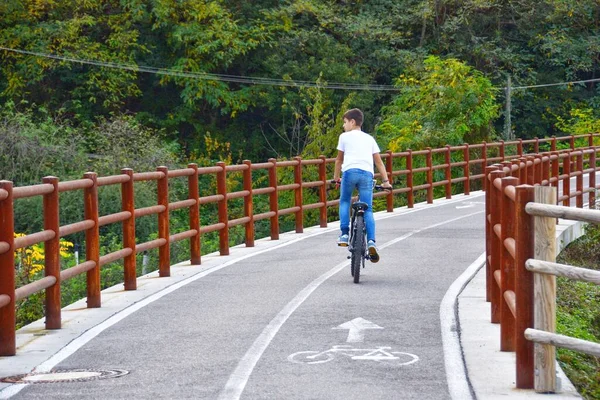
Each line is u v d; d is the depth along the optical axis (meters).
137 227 38.84
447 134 50.38
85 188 14.31
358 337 11.69
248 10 64.25
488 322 12.59
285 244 23.50
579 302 19.23
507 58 69.00
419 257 19.80
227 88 60.91
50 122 48.16
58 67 58.88
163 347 11.38
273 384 9.44
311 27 66.06
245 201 23.20
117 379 9.78
